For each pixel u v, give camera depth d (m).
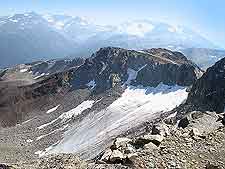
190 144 29.45
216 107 123.31
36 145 152.25
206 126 36.91
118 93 187.88
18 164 26.08
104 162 26.70
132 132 131.12
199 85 140.38
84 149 132.00
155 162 26.16
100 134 143.38
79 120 169.00
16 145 155.00
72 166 25.34
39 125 178.62
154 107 163.38
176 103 164.25
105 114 164.38
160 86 187.50
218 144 29.50
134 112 161.00
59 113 187.25
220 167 25.70
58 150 142.62
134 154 26.61
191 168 25.89
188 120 38.19
